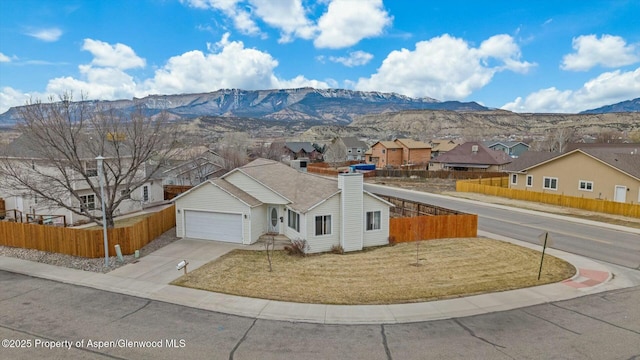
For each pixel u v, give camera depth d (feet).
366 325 34.35
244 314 36.88
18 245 63.16
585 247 63.67
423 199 122.52
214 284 45.42
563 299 40.01
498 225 83.61
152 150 70.90
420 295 41.19
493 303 38.91
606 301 39.52
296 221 65.98
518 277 47.14
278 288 43.83
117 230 58.95
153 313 37.42
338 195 64.13
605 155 108.58
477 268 51.26
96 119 67.87
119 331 33.47
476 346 30.27
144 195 108.06
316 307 38.32
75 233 58.23
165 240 69.41
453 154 204.85
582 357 28.37
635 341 30.83
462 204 112.57
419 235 68.74
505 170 135.44
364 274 48.85
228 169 151.33
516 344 30.53
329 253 62.39
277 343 31.07
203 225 70.38
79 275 49.49
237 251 62.08
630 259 56.54
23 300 41.09
